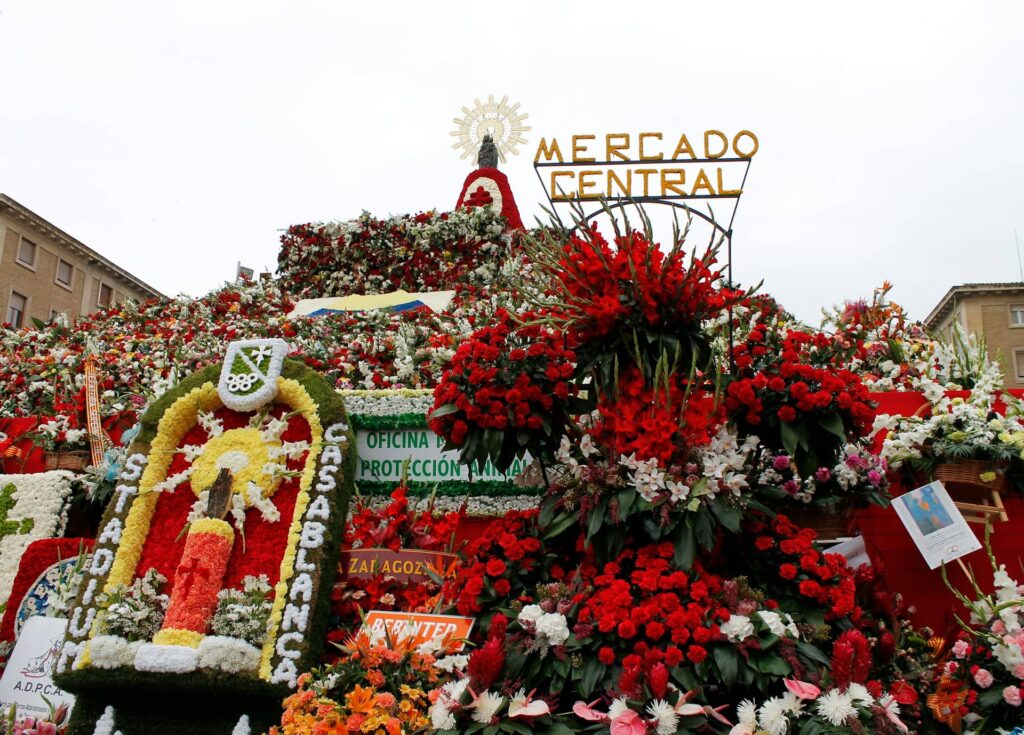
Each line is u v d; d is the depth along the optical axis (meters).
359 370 7.56
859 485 5.11
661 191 5.42
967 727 4.11
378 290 12.88
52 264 31.23
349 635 4.55
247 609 4.59
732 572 4.34
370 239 13.14
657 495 4.01
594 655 3.79
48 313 30.86
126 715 4.55
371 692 3.80
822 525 5.27
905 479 5.56
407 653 4.09
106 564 5.02
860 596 4.61
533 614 3.89
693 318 4.51
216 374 5.62
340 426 5.34
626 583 3.89
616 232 4.50
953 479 5.27
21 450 7.13
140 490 5.26
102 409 7.38
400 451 5.94
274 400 5.53
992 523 5.44
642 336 4.44
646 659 3.63
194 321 10.09
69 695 4.94
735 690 3.72
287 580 4.77
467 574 4.46
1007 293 29.73
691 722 3.43
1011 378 29.19
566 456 4.30
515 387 4.26
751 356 4.46
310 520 4.97
